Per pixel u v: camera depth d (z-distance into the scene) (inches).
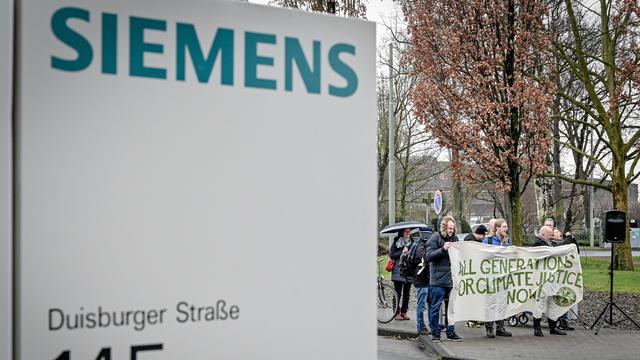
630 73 915.4
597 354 415.5
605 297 700.7
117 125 102.0
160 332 104.6
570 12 932.6
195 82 106.6
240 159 109.3
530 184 1904.5
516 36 759.7
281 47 112.3
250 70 110.2
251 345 110.2
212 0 108.0
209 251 107.3
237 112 109.2
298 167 113.2
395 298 548.4
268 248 111.1
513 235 754.2
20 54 97.3
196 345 106.7
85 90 100.5
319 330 114.8
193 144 106.3
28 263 97.3
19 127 97.1
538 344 450.9
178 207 105.4
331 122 115.3
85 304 100.4
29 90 97.6
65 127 99.4
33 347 97.6
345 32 116.8
